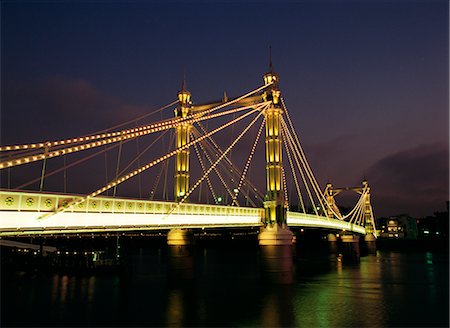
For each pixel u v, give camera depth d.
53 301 45.91
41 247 80.44
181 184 54.97
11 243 81.44
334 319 36.72
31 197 26.89
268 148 54.78
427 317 37.72
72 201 29.11
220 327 34.22
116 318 37.66
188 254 53.72
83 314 39.41
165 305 42.53
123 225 33.59
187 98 58.25
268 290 49.41
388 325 34.97
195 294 47.88
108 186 32.28
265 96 55.50
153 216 36.97
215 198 56.66
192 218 41.84
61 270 73.44
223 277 63.75
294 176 65.81
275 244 51.91
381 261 106.00
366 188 141.38
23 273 73.00
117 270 71.44
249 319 36.50
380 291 51.38
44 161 28.08
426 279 64.44
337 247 122.38
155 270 80.69
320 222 79.19
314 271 78.00
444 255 134.88
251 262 100.81
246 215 50.66
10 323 36.31
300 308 40.66
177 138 56.50
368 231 138.88
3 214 25.39
